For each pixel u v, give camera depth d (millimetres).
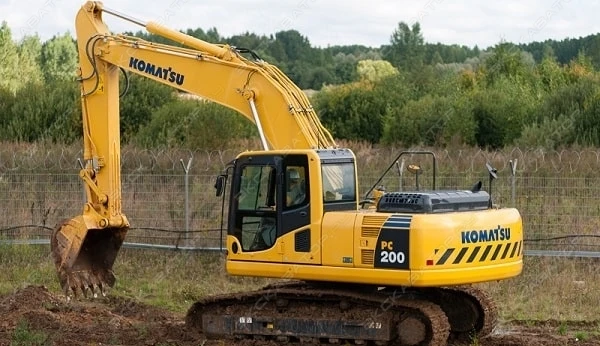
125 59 17516
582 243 23984
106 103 17672
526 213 24484
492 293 21203
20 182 27344
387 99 45781
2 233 26719
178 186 26344
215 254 24625
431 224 14797
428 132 38531
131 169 28000
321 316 15773
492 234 15508
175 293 21812
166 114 36438
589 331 17812
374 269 15008
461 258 15039
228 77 16812
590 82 39500
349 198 16047
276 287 16391
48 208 27062
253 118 16422
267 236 15875
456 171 26094
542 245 24078
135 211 26344
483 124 39188
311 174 15430
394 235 14875
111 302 20750
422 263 14727
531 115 39500
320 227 15367
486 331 16891
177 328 17172
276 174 15695
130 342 16297
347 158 16062
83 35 17750
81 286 17453
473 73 49875
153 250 25141
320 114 46781
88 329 17203
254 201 16000
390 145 38938
